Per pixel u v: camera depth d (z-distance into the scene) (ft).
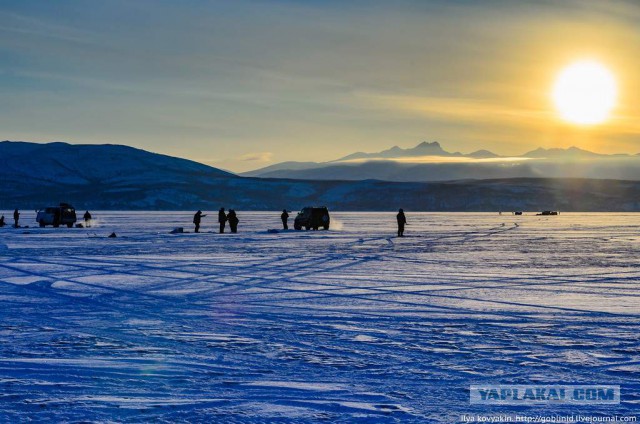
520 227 257.55
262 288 62.80
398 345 36.76
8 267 83.41
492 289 62.64
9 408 24.57
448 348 35.88
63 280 68.90
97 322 44.39
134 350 35.22
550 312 48.70
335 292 60.08
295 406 25.05
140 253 108.27
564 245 136.98
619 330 41.47
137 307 51.11
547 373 30.37
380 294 58.85
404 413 24.22
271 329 41.83
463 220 386.73
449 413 24.29
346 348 35.86
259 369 31.12
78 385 28.04
